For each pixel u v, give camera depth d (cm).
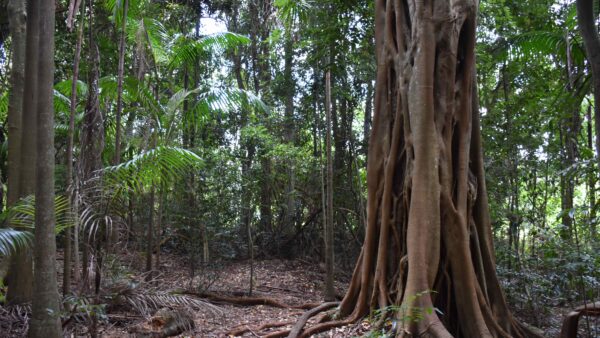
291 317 721
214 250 1054
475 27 599
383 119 643
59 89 934
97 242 521
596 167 585
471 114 608
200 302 594
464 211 569
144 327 589
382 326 549
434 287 561
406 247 585
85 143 589
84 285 516
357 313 616
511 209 914
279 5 873
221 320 704
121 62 696
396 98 629
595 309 541
